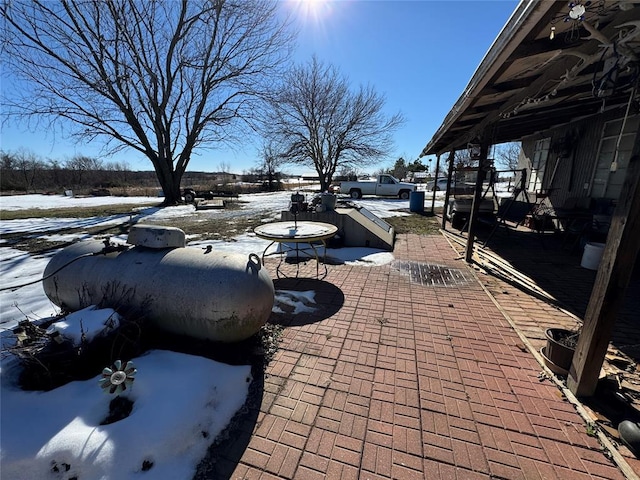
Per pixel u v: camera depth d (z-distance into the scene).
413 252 5.86
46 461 1.38
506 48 2.12
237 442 1.64
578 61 2.24
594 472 1.48
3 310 3.30
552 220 7.50
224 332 2.23
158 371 1.93
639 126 1.54
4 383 1.71
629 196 1.60
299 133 20.36
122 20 12.23
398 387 2.07
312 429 1.72
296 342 2.63
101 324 1.96
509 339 2.70
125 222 9.67
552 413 1.84
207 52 14.73
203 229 8.29
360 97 20.25
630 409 1.83
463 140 6.51
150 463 1.45
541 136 8.37
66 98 12.70
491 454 1.57
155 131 15.59
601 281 1.77
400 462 1.53
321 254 5.68
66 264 2.54
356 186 19.22
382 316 3.14
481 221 8.75
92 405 1.66
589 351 1.84
